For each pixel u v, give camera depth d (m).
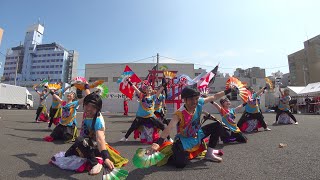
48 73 95.00
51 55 96.06
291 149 5.09
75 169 3.72
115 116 18.77
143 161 3.36
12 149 5.24
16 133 7.59
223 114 6.10
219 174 3.56
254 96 8.05
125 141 6.44
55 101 8.74
